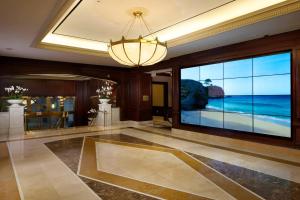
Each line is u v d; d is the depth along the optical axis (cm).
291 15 414
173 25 585
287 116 535
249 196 320
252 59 604
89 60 891
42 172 420
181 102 824
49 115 1421
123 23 564
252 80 605
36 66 863
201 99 752
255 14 447
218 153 555
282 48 536
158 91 1511
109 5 459
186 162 481
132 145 644
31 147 620
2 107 851
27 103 1338
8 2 360
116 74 1104
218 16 527
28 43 611
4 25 467
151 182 373
